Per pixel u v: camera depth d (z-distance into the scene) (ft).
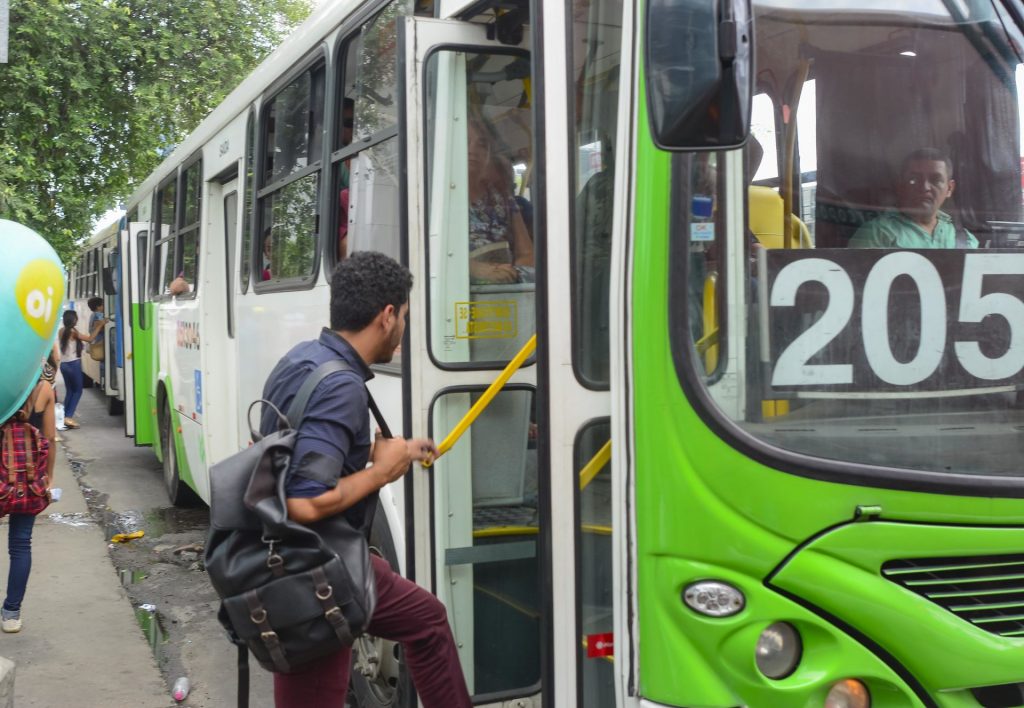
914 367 8.96
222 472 9.21
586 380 9.82
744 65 7.63
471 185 11.38
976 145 9.48
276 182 18.56
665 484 8.49
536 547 11.60
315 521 9.14
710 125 7.65
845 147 9.24
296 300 16.79
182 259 28.76
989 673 8.57
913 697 8.51
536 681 11.66
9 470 18.65
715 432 8.45
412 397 10.89
